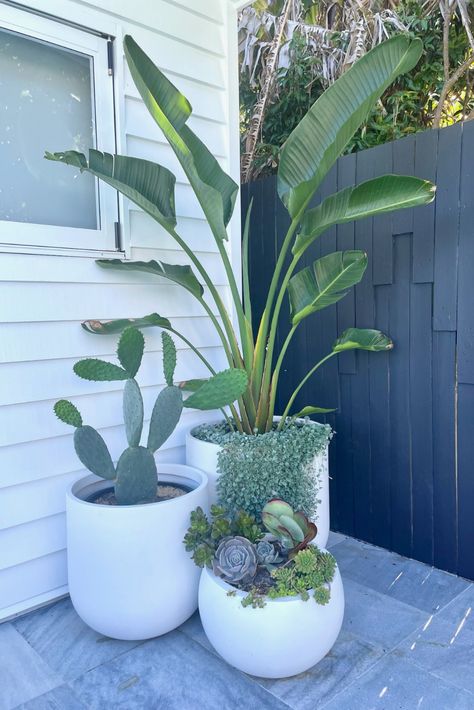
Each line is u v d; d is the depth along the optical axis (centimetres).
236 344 232
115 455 225
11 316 192
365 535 257
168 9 236
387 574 223
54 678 161
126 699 152
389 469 243
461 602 200
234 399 185
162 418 190
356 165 245
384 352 241
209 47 254
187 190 248
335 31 372
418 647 173
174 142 187
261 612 147
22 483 196
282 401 295
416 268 224
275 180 289
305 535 170
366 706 148
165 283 242
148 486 187
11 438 193
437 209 215
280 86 382
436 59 348
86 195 215
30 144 199
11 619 194
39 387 200
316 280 216
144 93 180
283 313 290
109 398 222
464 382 212
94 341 216
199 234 256
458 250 210
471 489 213
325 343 268
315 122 185
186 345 253
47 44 199
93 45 211
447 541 223
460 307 211
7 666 167
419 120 361
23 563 197
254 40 401
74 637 182
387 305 237
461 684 156
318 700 150
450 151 210
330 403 268
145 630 173
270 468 200
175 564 174
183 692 154
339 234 256
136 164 201
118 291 224
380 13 347
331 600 154
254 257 305
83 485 204
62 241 205
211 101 257
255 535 176
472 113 350
